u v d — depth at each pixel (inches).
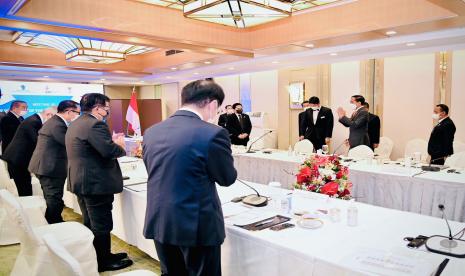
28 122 165.5
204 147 57.5
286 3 128.0
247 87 362.3
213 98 63.5
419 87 243.8
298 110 317.4
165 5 176.9
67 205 180.4
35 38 224.5
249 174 200.4
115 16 160.2
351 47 212.2
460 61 224.2
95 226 105.1
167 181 58.9
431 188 127.6
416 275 50.8
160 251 64.6
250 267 69.8
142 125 473.1
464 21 150.8
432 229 71.2
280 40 206.4
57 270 58.0
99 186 100.1
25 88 337.1
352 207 74.3
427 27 162.7
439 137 180.4
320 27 185.9
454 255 57.4
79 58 234.5
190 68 319.0
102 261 106.8
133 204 111.2
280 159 183.9
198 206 58.0
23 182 168.2
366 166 155.6
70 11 146.3
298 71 313.7
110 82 415.5
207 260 60.8
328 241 65.2
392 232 69.8
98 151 97.9
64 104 134.3
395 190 136.9
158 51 308.5
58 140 129.8
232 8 121.5
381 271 52.1
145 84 470.3
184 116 62.1
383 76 260.8
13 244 134.7
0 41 257.6
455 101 228.1
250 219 78.6
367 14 167.2
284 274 63.3
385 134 263.7
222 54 222.1
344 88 282.7
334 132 291.3
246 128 262.8
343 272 54.3
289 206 83.9
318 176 98.5
